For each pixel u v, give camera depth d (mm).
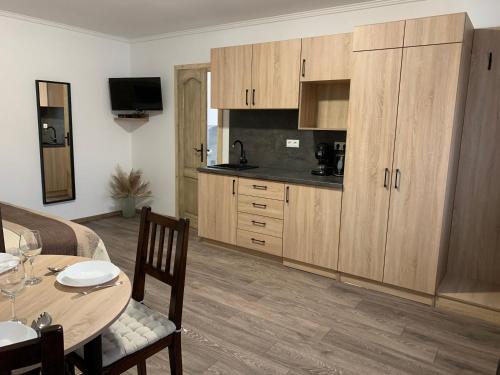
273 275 3482
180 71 4930
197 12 3984
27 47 4289
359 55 3016
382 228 3072
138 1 3666
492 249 3160
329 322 2688
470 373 2182
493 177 3090
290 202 3537
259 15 4066
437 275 2922
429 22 2709
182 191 5184
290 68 3568
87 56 4895
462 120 3088
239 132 4523
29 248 1468
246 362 2221
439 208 2822
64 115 4719
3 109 4180
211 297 3020
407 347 2412
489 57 2994
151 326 1672
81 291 1419
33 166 4508
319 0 3516
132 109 5102
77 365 1474
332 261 3359
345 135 3762
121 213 5574
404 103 2869
